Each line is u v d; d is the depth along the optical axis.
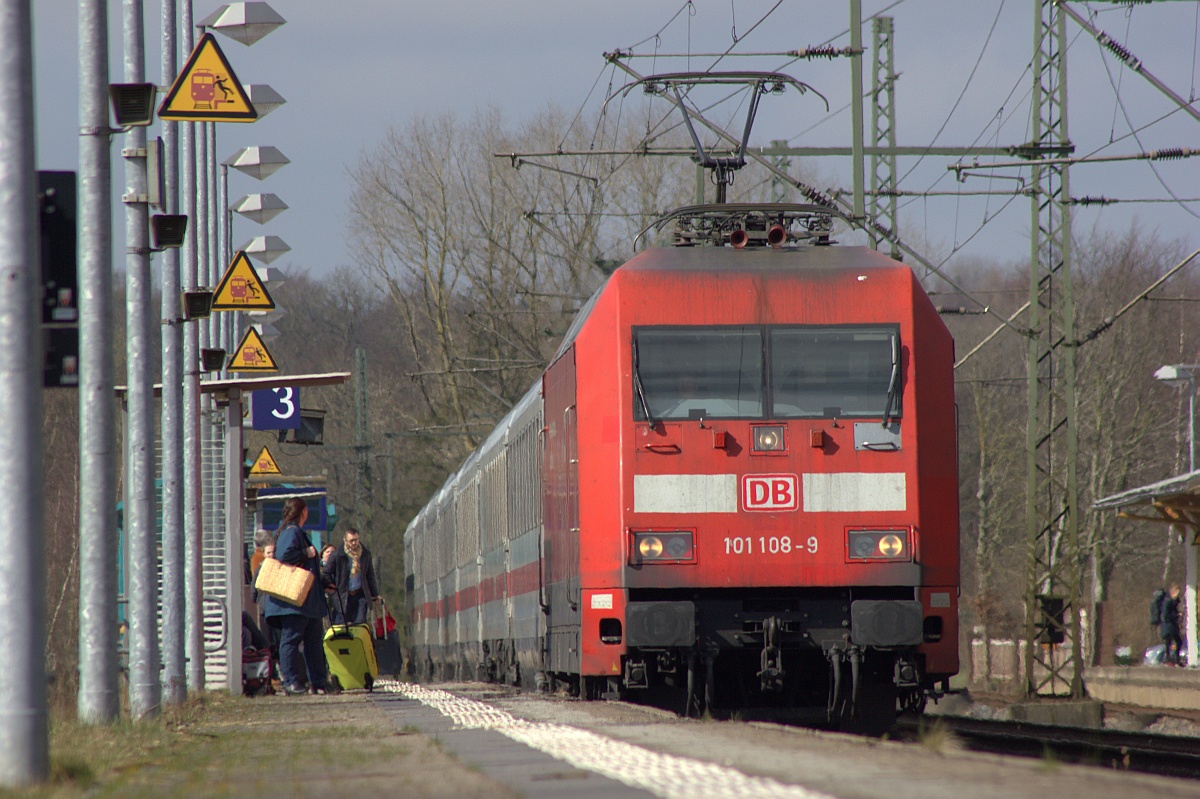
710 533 46.62
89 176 41.84
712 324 47.47
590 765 27.03
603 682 55.31
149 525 49.84
